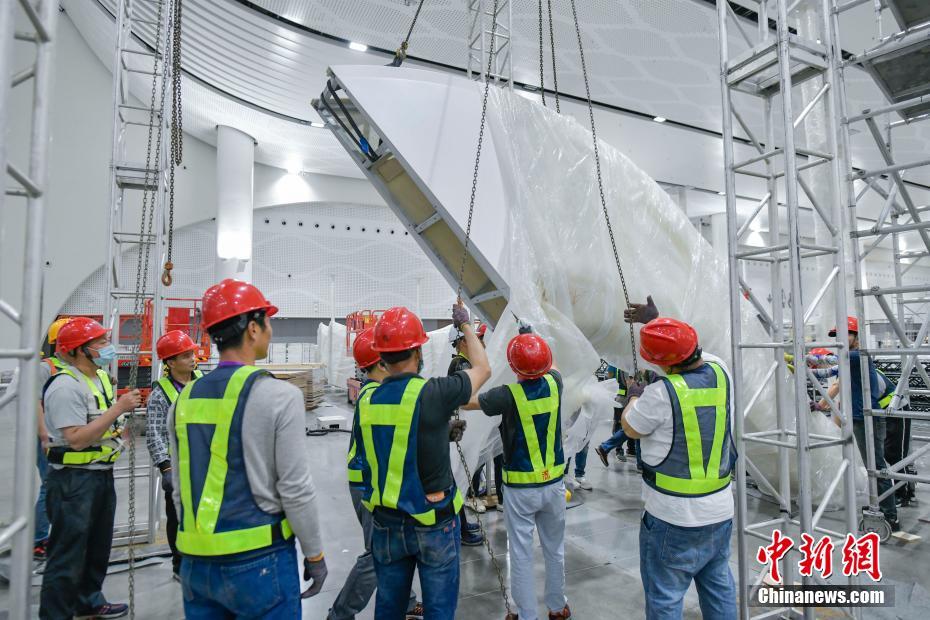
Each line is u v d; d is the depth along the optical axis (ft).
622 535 14.47
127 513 16.52
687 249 15.14
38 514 12.79
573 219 13.29
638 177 14.66
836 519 15.47
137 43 35.99
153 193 15.66
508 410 9.32
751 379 15.67
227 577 5.22
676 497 7.13
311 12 28.76
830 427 16.11
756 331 16.08
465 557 12.88
